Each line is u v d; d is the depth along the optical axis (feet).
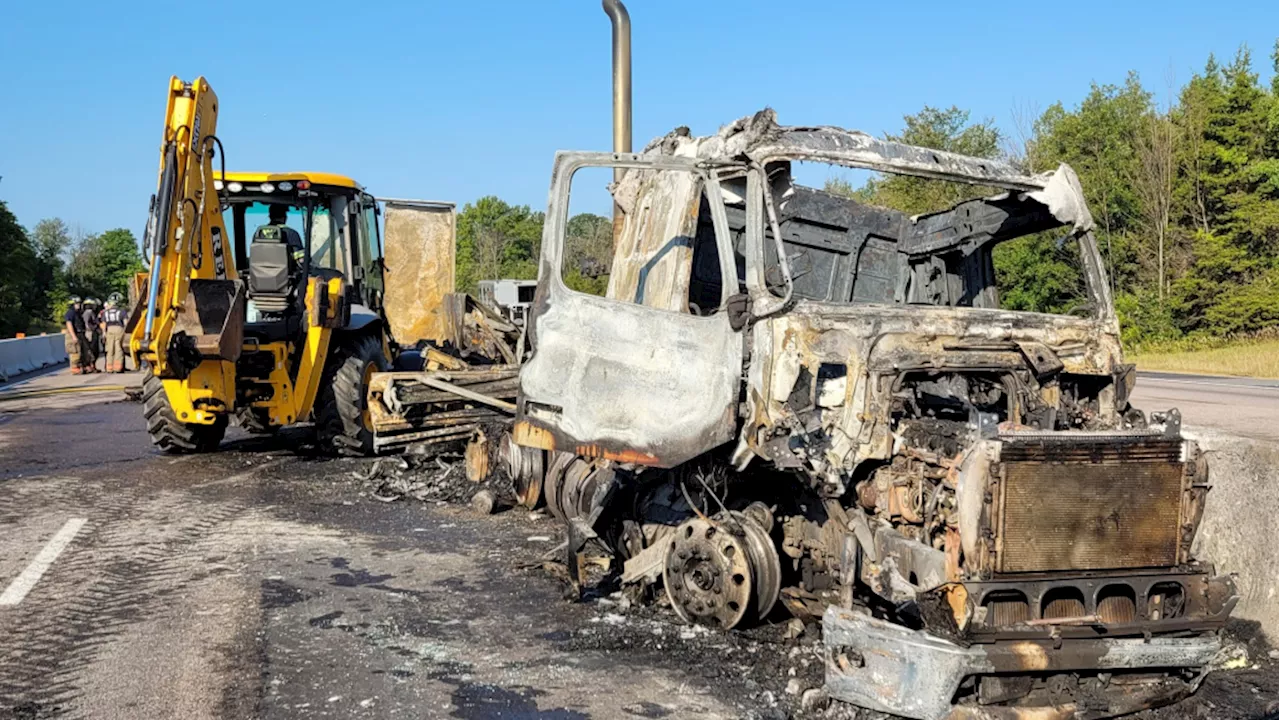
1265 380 61.00
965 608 12.44
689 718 13.26
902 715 12.75
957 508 12.90
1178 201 112.57
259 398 32.32
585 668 15.05
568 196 17.69
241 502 26.91
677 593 17.03
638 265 19.58
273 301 31.50
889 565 14.10
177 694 13.94
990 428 13.25
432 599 18.48
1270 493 19.25
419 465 30.71
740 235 19.03
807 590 17.04
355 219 38.04
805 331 14.99
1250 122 112.37
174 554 21.50
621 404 16.76
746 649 15.81
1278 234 107.34
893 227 21.59
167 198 29.32
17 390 60.18
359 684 14.37
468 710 13.48
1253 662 16.08
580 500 21.30
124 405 50.93
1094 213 114.83
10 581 19.36
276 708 13.51
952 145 117.39
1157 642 13.08
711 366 15.92
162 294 29.27
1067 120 121.90
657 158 17.12
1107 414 16.22
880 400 14.67
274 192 36.73
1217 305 104.17
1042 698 13.03
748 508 17.25
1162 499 13.41
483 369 32.14
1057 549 12.93
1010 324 15.84
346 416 32.99
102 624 16.92
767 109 16.56
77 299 75.92
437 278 50.80
